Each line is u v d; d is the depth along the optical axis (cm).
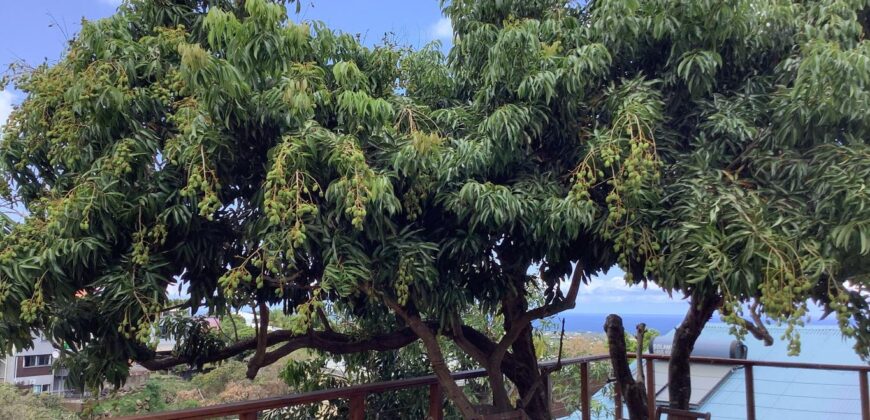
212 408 276
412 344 485
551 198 255
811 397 518
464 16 318
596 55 265
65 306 254
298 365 466
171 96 253
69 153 240
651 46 287
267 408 295
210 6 279
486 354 370
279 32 236
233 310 325
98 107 231
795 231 219
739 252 220
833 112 231
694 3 258
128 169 228
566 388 589
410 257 249
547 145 293
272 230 227
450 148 266
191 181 220
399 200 261
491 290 312
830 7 271
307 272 273
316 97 247
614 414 545
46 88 252
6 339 229
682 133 288
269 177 210
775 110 253
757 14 276
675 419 393
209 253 262
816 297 231
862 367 423
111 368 269
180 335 356
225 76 217
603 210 266
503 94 284
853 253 212
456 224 279
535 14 315
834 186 215
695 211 236
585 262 312
